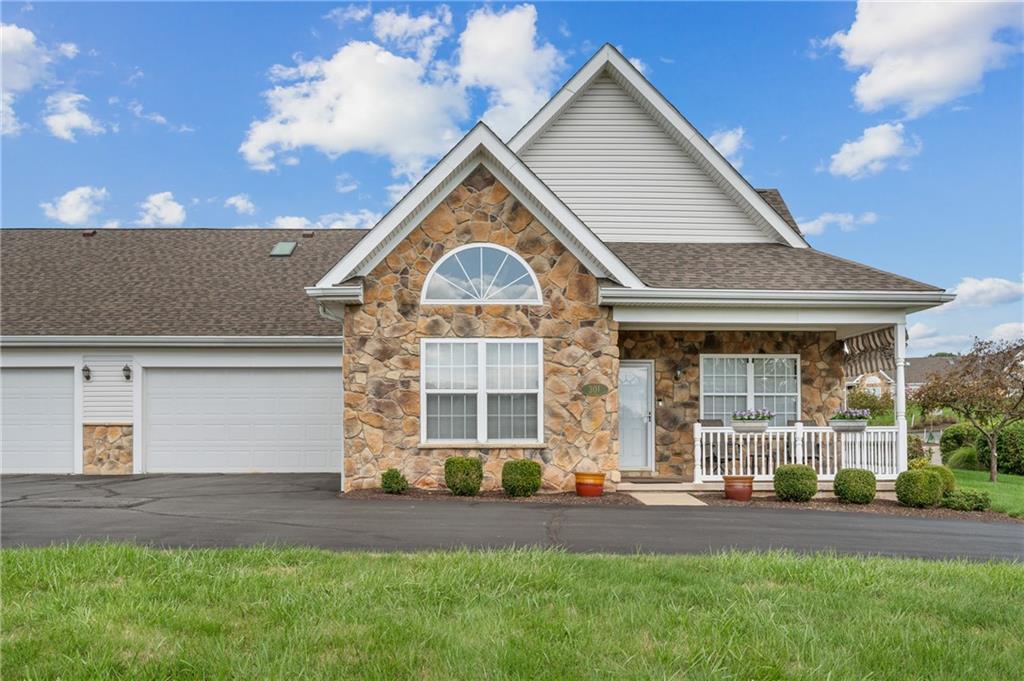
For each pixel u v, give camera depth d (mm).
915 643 5348
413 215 13633
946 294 13664
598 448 13586
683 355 16141
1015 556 8664
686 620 5680
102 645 5129
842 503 13055
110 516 10594
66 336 17594
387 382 13500
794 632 5469
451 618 5742
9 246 21875
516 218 13711
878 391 54188
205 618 5625
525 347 13680
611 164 17188
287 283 20281
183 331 17984
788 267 15078
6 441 17922
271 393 18312
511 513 11008
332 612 5750
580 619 5711
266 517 10500
